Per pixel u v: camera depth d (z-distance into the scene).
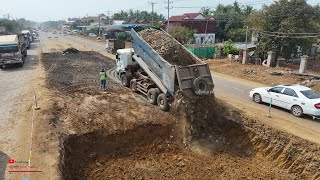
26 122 13.40
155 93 16.09
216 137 13.82
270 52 32.53
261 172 11.44
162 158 12.45
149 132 13.71
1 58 27.72
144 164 11.98
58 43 64.56
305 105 14.77
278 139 12.54
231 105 16.80
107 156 12.38
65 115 14.46
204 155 12.63
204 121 13.98
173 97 14.66
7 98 17.52
